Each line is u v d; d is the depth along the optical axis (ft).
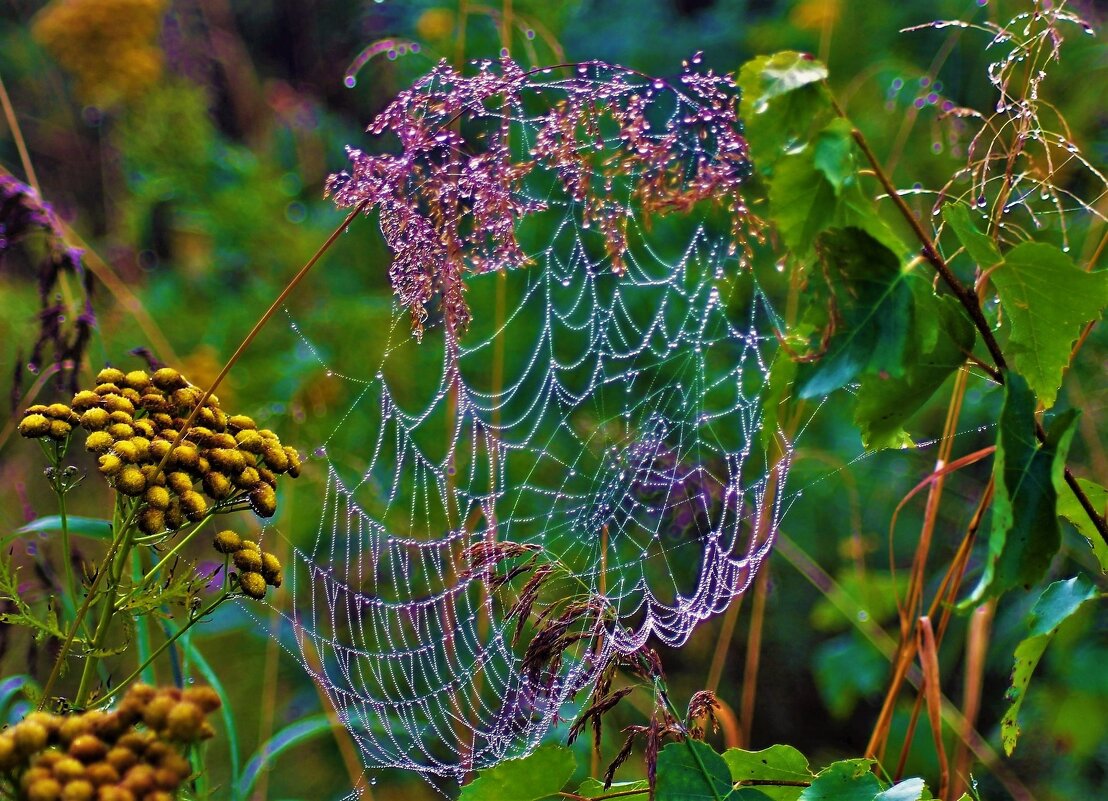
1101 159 6.01
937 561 6.36
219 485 3.97
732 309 6.43
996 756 5.14
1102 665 5.23
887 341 3.76
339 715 4.86
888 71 7.30
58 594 4.51
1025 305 3.87
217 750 5.86
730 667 6.36
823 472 6.46
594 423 5.85
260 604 5.93
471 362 6.74
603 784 4.01
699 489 4.92
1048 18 4.09
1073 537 5.63
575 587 4.86
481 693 5.32
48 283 4.52
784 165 3.79
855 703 6.15
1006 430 3.75
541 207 4.05
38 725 3.68
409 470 6.48
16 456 6.56
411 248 4.01
